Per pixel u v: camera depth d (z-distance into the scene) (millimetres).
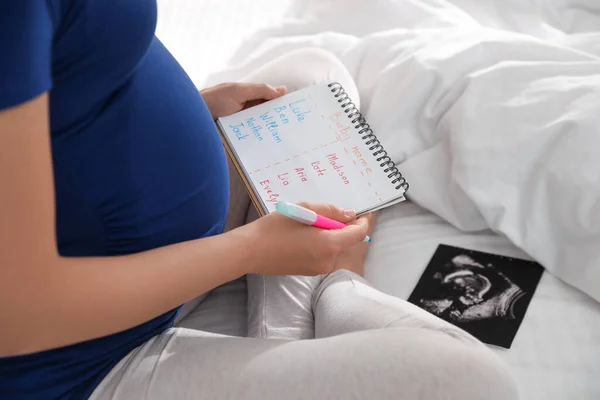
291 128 1148
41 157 588
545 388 995
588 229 1108
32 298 622
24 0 565
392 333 781
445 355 741
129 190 777
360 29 1577
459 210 1229
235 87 1199
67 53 667
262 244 857
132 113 764
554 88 1196
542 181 1163
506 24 1590
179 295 767
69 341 687
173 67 873
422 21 1519
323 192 1065
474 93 1229
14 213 579
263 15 1877
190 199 855
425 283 1159
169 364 807
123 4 693
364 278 1179
